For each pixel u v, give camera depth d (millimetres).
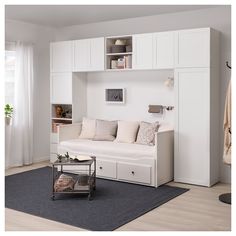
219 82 5668
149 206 4492
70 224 3900
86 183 5059
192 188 5352
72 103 6844
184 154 5602
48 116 7547
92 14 6215
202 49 5324
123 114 6699
